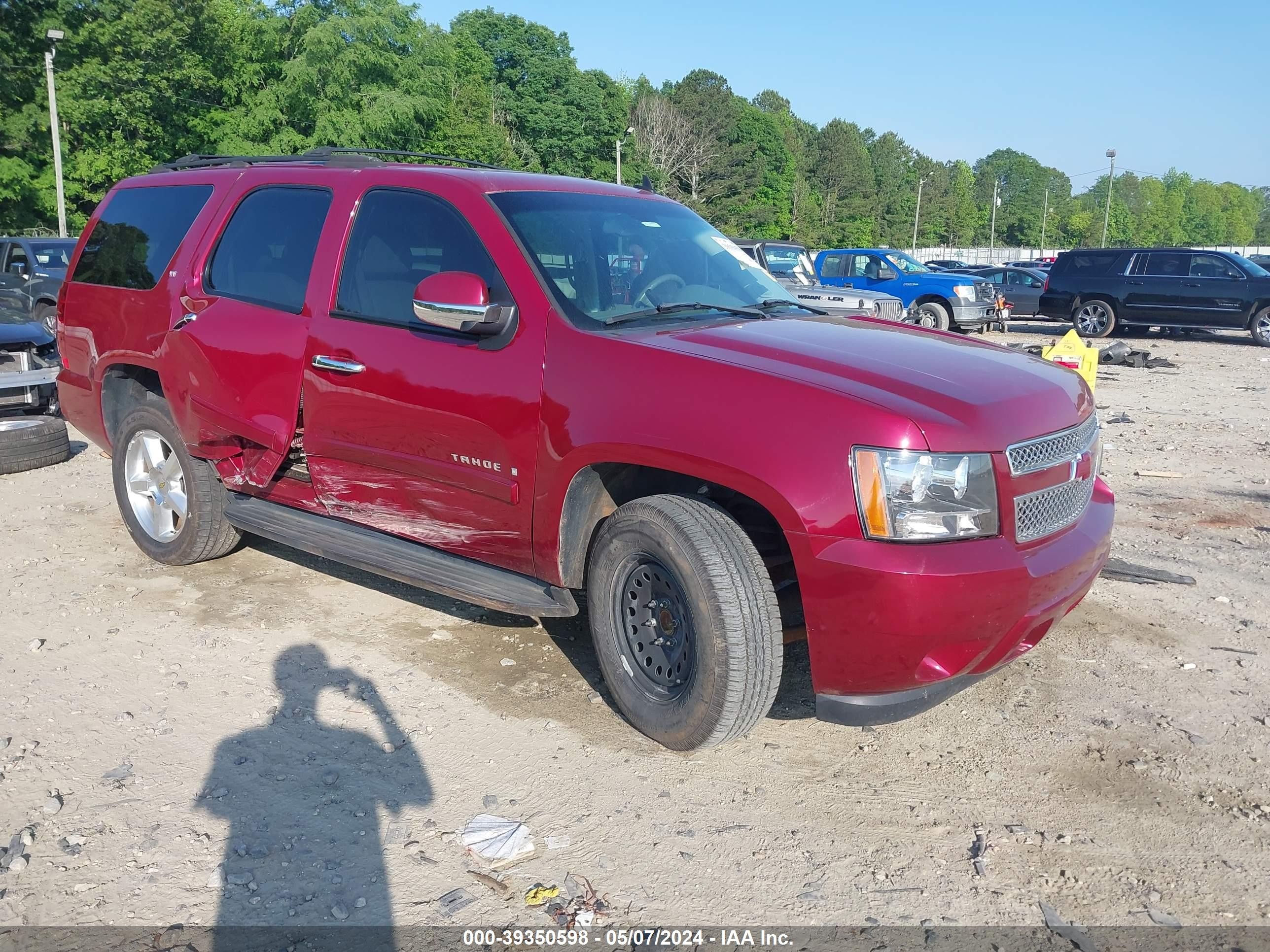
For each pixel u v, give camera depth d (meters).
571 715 3.77
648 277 4.08
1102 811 3.19
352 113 43.53
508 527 3.74
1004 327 20.45
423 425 3.87
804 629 3.62
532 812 3.15
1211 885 2.83
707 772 3.40
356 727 3.66
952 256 97.88
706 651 3.21
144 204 5.40
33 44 38.16
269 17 42.97
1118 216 159.38
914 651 2.99
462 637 4.47
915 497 2.95
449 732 3.63
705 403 3.18
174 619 4.61
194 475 4.93
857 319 4.31
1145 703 3.91
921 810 3.20
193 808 3.13
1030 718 3.79
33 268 16.38
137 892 2.74
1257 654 4.35
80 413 5.69
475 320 3.61
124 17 38.16
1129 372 14.84
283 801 3.18
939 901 2.76
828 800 3.25
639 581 3.48
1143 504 6.87
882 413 2.98
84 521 6.15
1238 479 7.58
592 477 3.56
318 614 4.70
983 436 3.05
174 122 41.22
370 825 3.07
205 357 4.64
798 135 124.44
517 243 3.78
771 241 16.83
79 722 3.65
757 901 2.75
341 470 4.29
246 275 4.65
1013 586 3.04
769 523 3.76
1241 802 3.24
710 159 85.81
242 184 4.85
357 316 4.14
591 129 81.44
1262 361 16.31
